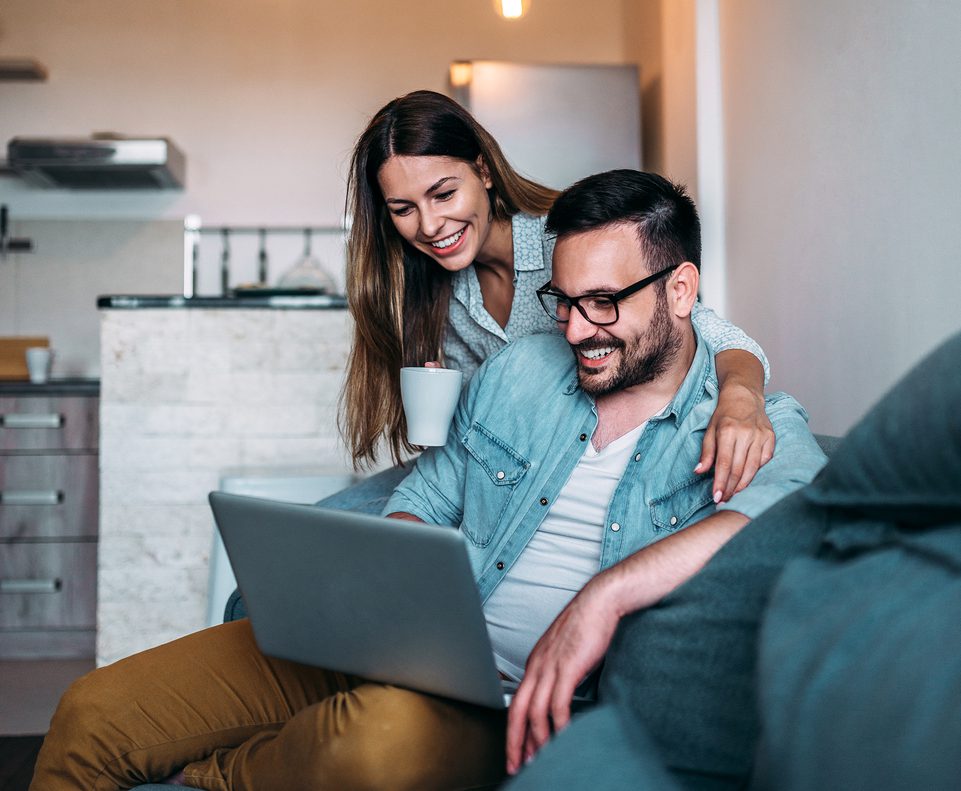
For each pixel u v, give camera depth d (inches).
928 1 76.7
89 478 164.1
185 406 134.1
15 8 191.8
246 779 48.1
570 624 43.0
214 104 193.3
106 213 192.2
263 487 121.0
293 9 194.4
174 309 134.0
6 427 163.3
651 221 53.4
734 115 131.9
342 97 194.1
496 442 60.8
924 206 78.4
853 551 33.7
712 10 140.2
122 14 192.9
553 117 172.1
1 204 191.5
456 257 71.3
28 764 105.3
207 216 192.9
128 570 133.9
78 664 157.8
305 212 193.5
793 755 28.0
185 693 54.1
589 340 53.9
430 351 77.8
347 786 43.7
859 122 91.2
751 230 125.3
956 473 30.5
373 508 73.1
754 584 38.5
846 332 95.2
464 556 40.4
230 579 111.0
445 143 68.6
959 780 24.3
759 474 48.9
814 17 101.8
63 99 191.8
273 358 134.6
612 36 195.2
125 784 52.3
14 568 163.0
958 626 26.5
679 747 39.2
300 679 55.8
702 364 57.0
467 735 46.1
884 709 26.4
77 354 190.5
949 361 32.0
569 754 31.7
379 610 44.8
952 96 73.3
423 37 194.9
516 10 131.7
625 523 54.5
